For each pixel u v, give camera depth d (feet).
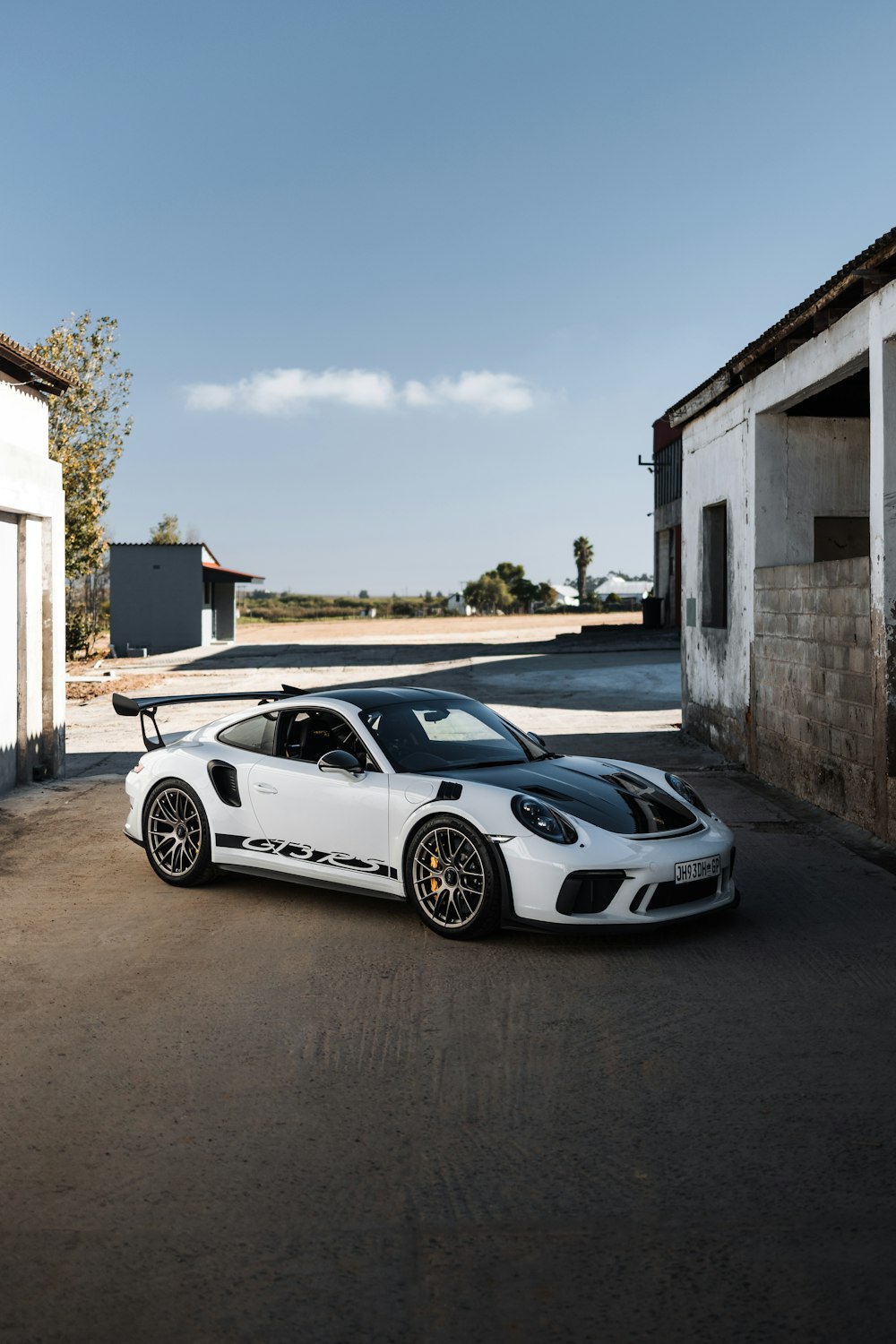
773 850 24.97
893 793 25.26
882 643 25.57
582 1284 8.69
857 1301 8.41
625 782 20.01
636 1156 10.80
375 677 81.20
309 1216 9.77
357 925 19.33
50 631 35.70
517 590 348.38
